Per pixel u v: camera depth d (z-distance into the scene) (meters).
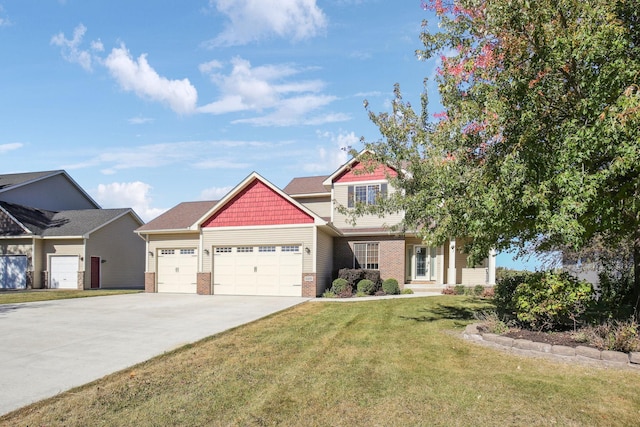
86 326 10.34
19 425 4.43
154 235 21.81
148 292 21.41
